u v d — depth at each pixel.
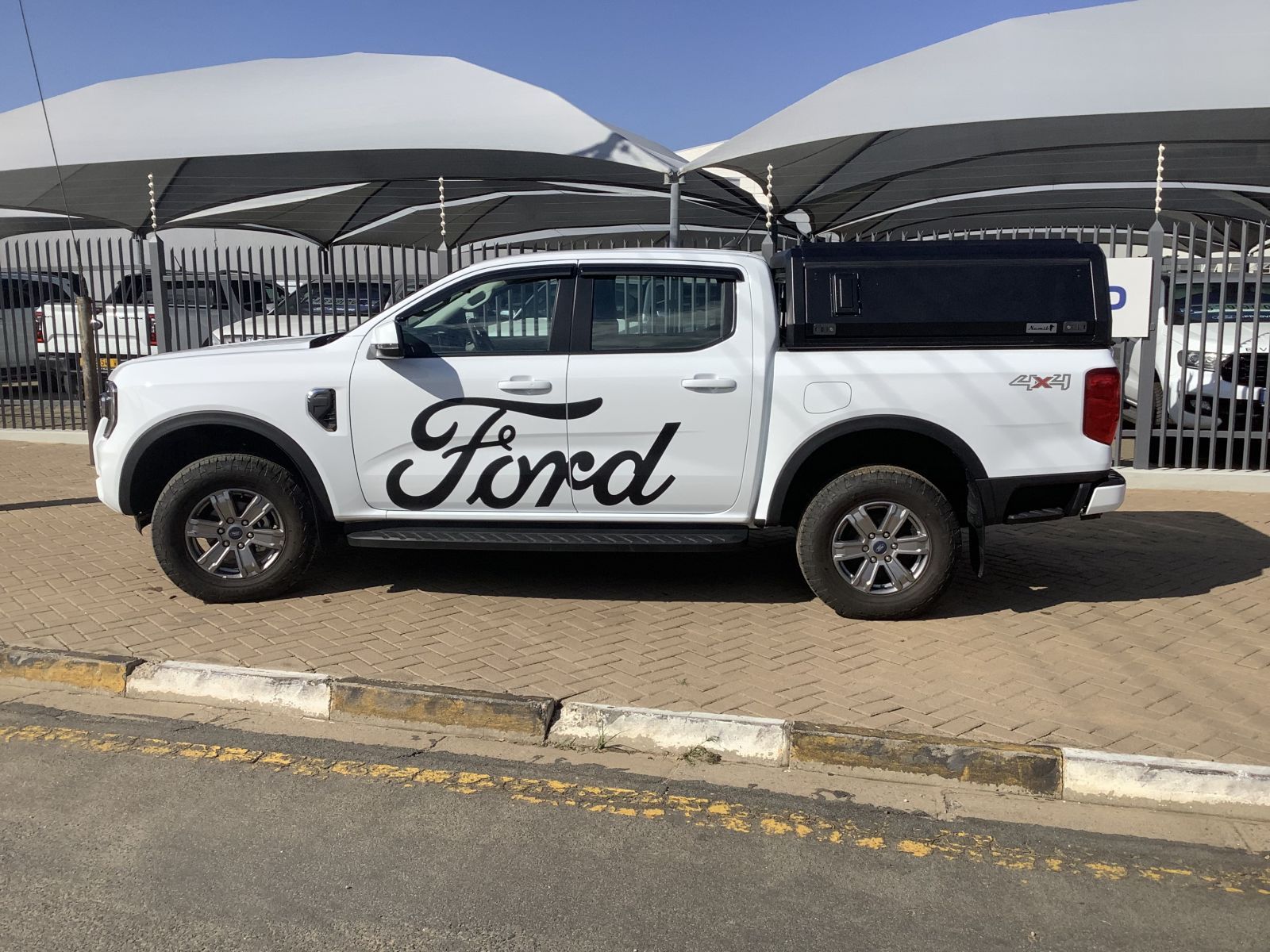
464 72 14.38
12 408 13.32
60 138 14.30
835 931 3.25
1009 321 5.85
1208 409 10.49
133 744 4.56
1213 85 11.07
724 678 5.20
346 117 13.81
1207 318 10.08
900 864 3.67
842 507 5.94
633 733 4.59
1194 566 7.42
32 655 5.25
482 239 25.70
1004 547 7.98
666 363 5.91
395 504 6.15
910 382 5.80
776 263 6.17
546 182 17.16
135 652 5.43
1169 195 19.45
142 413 6.11
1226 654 5.61
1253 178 16.75
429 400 6.00
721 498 6.00
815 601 6.55
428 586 6.76
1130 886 3.55
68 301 14.24
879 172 15.66
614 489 5.99
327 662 5.34
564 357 5.96
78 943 3.12
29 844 3.71
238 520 6.25
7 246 12.90
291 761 4.42
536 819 3.95
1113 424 5.88
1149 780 4.14
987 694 5.02
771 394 5.88
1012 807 4.12
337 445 6.07
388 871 3.56
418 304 6.11
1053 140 13.50
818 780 4.32
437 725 4.76
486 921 3.28
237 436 6.41
